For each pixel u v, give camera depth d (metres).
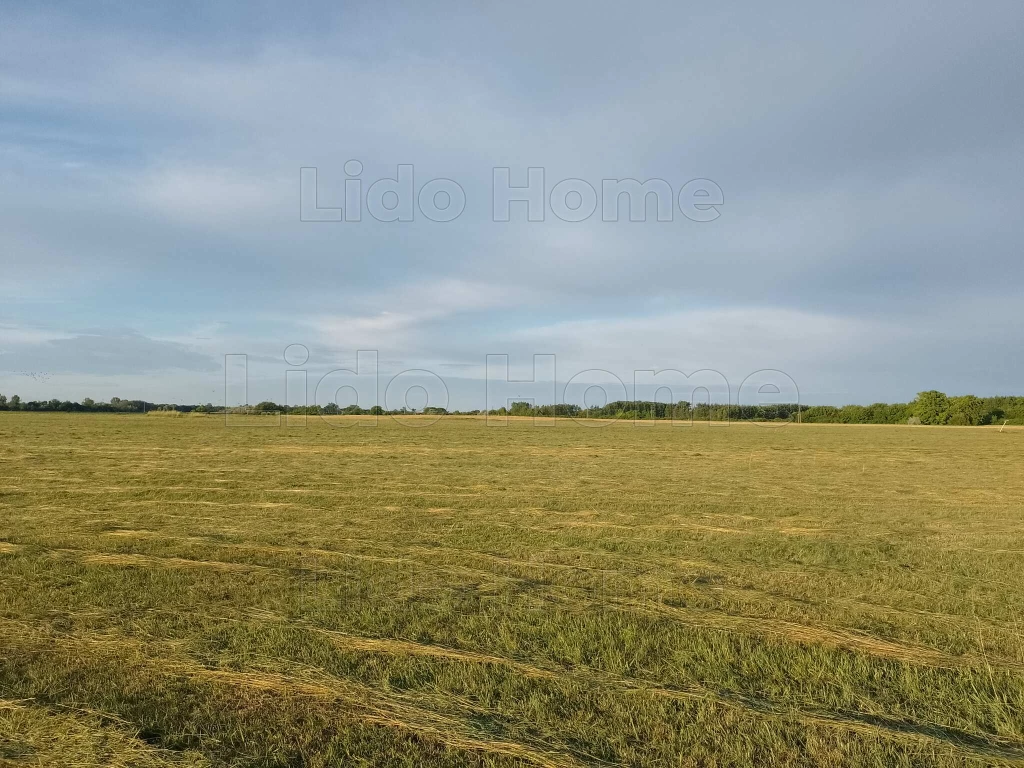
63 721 4.87
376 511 14.62
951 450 40.00
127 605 7.45
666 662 6.08
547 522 13.62
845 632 7.05
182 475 20.52
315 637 6.54
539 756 4.53
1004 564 10.41
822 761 4.53
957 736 4.94
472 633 6.76
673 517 14.55
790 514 15.18
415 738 4.75
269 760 4.46
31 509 14.17
